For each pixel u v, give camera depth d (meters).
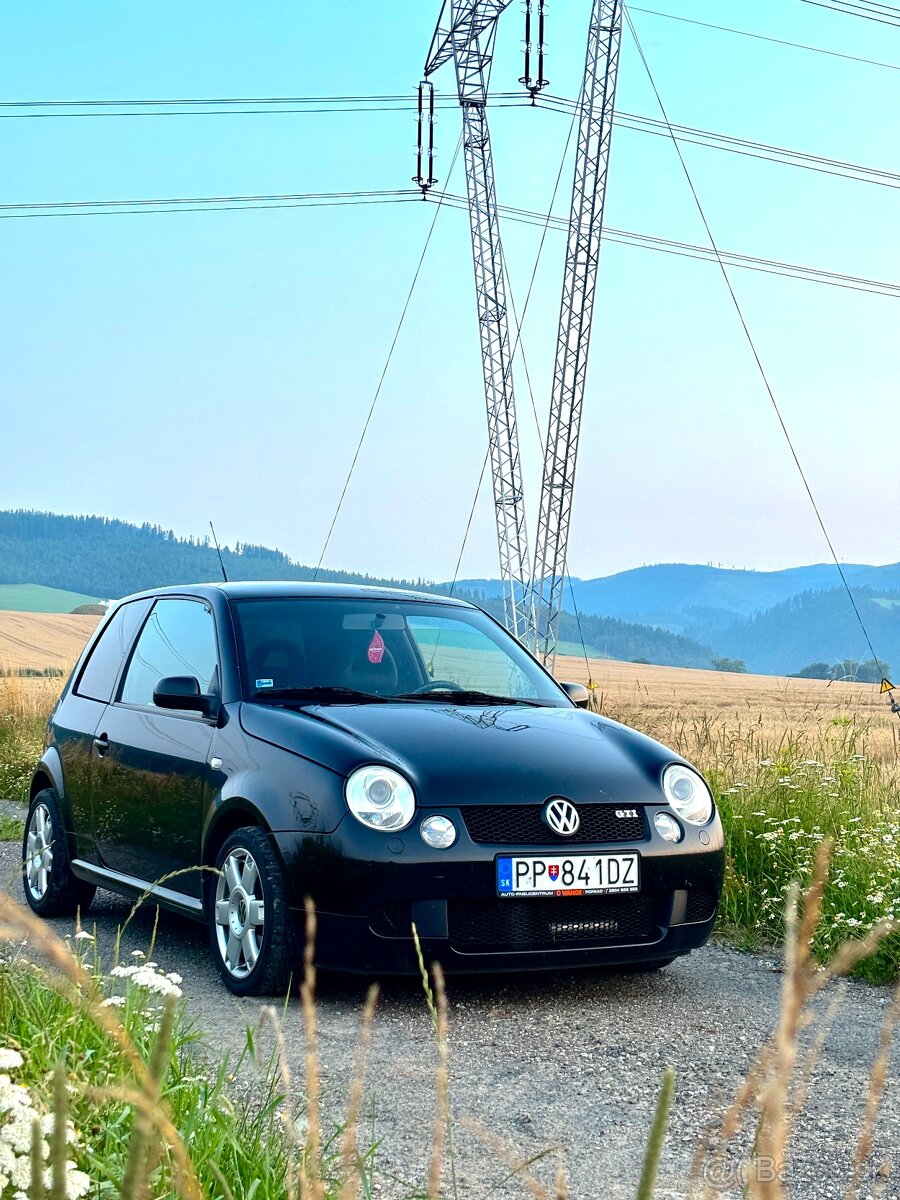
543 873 4.42
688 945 4.76
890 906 5.41
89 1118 2.39
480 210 35.88
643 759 4.97
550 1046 3.98
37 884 6.42
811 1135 3.19
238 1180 2.29
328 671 5.36
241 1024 4.14
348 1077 3.54
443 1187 2.76
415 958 4.30
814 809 6.97
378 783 4.39
